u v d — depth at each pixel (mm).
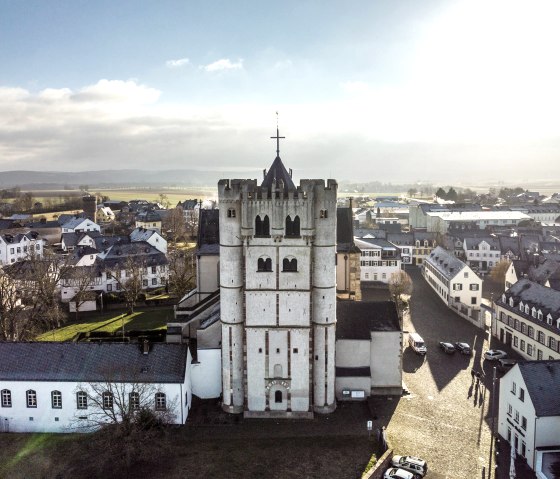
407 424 70438
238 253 71250
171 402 70062
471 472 59750
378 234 192500
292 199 69438
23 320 106875
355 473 59406
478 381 84312
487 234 195125
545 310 90938
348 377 77562
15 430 70125
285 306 71250
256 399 72750
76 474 59688
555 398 60906
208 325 78625
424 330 111500
